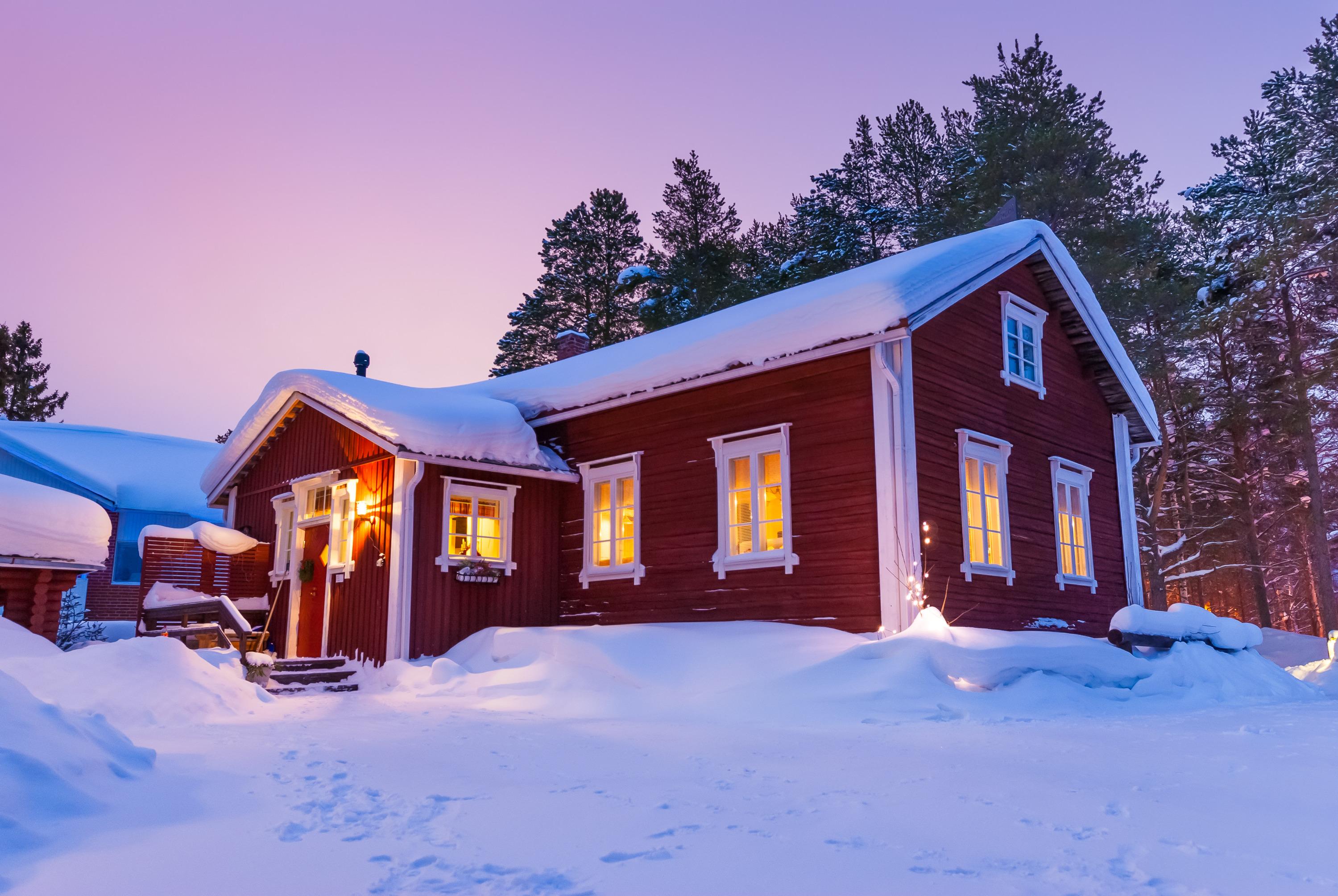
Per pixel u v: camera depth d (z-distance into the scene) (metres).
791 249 40.09
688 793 5.20
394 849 4.03
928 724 8.54
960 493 13.06
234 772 5.95
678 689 10.73
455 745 7.36
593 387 15.73
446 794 5.24
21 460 25.25
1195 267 31.17
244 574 17.00
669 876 3.57
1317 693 13.52
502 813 4.71
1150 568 31.05
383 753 6.90
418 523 14.31
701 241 41.16
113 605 24.48
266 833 4.31
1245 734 7.51
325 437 16.33
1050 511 15.25
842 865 3.68
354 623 14.73
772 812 4.68
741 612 13.37
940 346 13.32
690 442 14.54
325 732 8.23
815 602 12.50
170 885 3.46
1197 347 33.78
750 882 3.47
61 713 5.23
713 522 14.00
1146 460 33.81
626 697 10.76
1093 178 30.92
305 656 15.75
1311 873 3.54
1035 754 6.54
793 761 6.36
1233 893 3.30
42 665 9.04
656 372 14.66
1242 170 36.34
